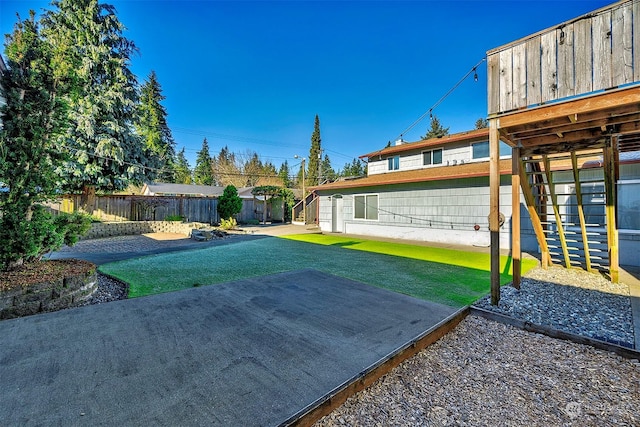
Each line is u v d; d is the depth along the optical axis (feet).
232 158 130.31
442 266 21.17
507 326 11.07
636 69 10.16
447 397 6.85
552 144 16.26
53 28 40.81
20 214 12.93
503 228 29.40
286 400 6.34
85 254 25.52
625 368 8.13
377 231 41.16
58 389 6.60
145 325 10.27
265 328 10.18
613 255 17.01
